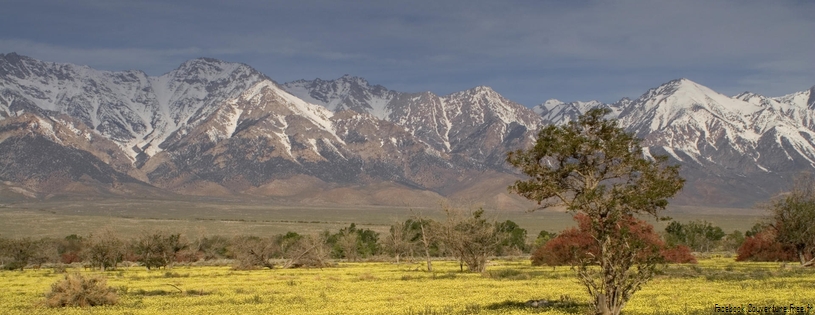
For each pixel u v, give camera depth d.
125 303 48.22
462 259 80.50
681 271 68.94
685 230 143.88
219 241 149.75
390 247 120.56
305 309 43.41
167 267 101.25
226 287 60.03
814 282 54.69
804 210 82.12
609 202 38.50
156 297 51.97
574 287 55.25
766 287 51.22
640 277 34.88
